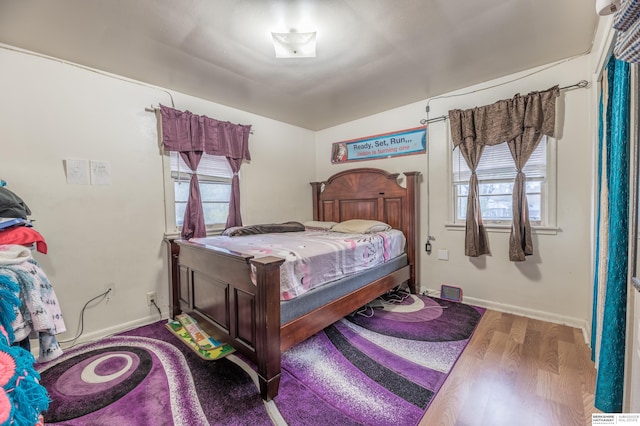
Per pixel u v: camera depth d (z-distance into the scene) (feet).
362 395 5.33
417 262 11.13
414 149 11.16
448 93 10.17
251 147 11.82
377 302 10.11
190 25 6.03
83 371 6.15
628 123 4.10
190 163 9.53
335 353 6.82
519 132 8.46
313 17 5.84
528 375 5.84
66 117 7.37
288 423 4.66
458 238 10.19
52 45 6.68
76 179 7.52
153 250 8.93
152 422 4.71
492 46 7.16
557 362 6.28
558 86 7.91
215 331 6.75
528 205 8.84
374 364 6.35
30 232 5.53
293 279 5.99
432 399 5.19
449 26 6.27
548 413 4.80
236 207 10.90
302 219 14.03
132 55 7.20
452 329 7.98
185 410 4.98
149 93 8.86
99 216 7.90
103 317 7.96
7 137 6.61
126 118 8.39
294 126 13.64
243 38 6.54
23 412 2.28
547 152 8.40
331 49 7.12
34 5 5.28
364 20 5.98
